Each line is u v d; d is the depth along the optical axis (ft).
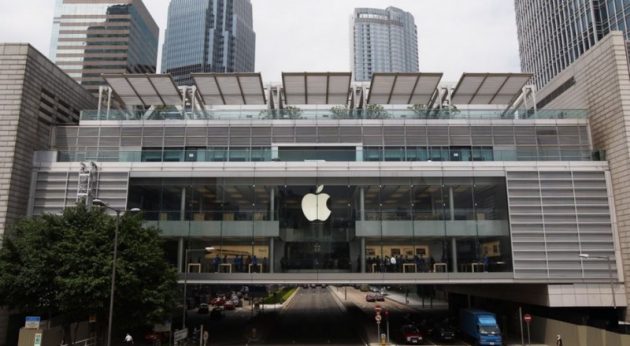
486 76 151.94
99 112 146.41
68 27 575.38
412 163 137.69
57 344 114.42
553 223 133.49
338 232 133.59
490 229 134.00
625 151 130.62
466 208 135.23
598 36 289.53
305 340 141.28
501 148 141.69
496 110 146.30
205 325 173.37
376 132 142.51
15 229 119.03
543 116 145.48
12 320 124.77
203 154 141.28
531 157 139.74
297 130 143.23
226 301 245.86
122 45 566.77
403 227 133.90
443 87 161.79
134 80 154.40
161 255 122.11
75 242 110.52
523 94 156.66
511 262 131.85
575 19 315.99
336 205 135.23
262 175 137.08
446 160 140.15
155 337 129.08
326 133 142.72
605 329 124.26
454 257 132.67
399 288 349.61
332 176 136.98
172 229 134.31
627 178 129.70
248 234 133.59
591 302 129.18
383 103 171.53
